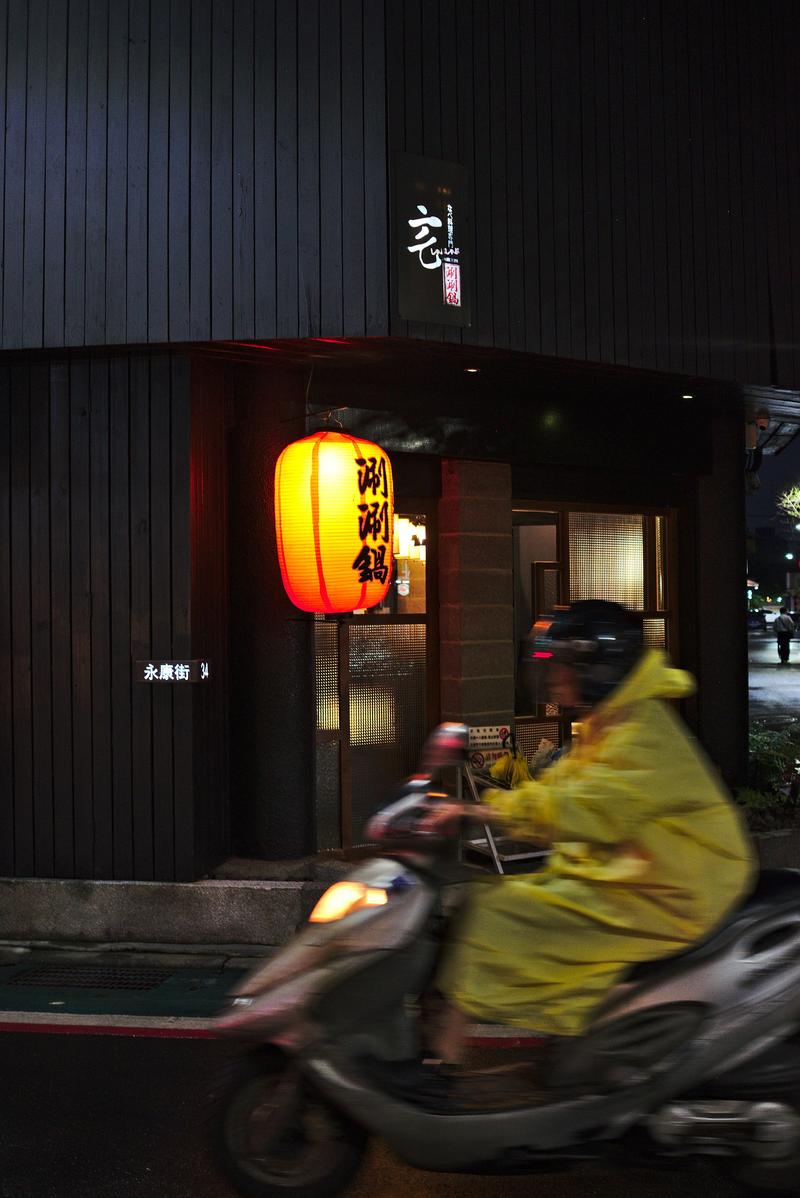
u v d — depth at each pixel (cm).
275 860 748
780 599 8525
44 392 714
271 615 750
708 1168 383
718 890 334
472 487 834
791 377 870
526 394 851
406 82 676
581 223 752
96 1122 432
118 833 702
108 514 705
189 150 679
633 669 343
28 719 712
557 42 750
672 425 939
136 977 639
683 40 825
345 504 667
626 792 323
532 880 352
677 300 802
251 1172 354
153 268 679
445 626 839
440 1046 360
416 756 834
